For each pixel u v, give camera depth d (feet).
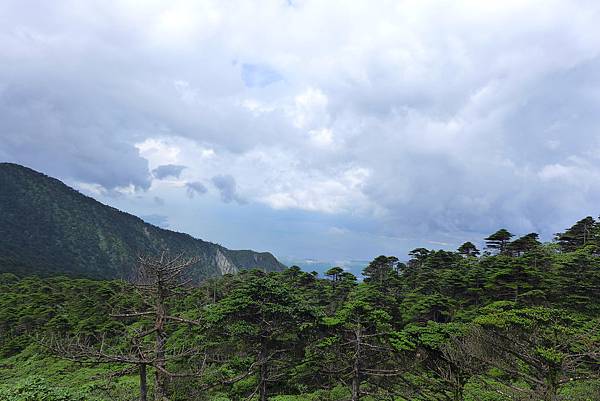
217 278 188.75
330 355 75.00
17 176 603.67
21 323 165.07
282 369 77.66
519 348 45.42
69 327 146.10
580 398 47.52
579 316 95.86
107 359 36.47
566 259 115.65
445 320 115.14
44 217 552.41
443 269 151.33
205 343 76.07
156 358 37.06
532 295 106.11
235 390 74.18
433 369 67.67
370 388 72.84
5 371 114.62
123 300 131.03
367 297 111.34
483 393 59.72
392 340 68.18
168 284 39.99
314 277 156.15
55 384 86.07
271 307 72.95
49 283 252.01
